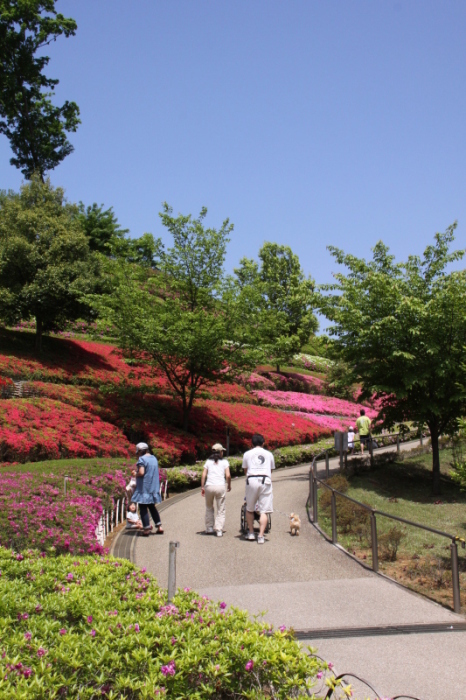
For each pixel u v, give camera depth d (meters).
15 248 24.72
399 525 11.19
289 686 3.40
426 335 15.26
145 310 19.80
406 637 5.38
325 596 6.62
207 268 21.42
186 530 10.31
